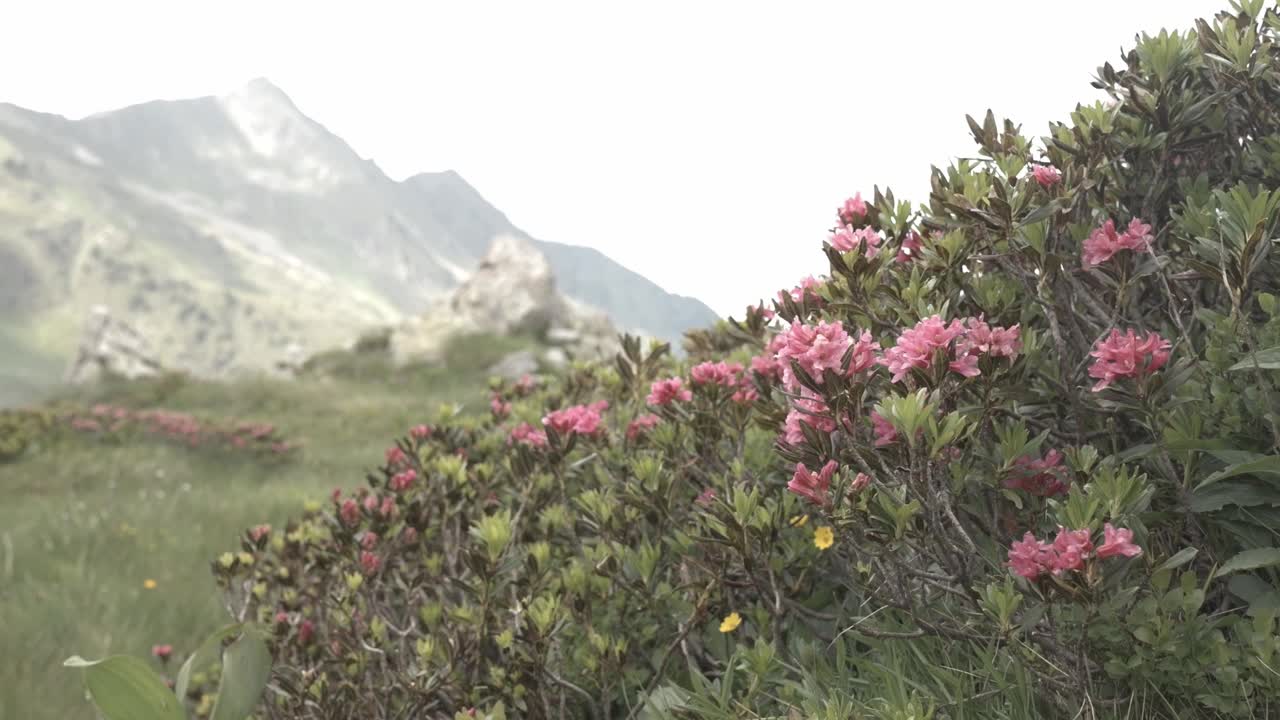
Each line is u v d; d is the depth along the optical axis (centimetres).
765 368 250
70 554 716
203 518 875
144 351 3425
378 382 2569
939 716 182
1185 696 158
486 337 2825
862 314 215
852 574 216
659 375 371
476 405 1942
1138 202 237
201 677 453
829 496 175
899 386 178
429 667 237
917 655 198
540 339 2928
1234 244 177
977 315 216
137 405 2231
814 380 173
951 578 175
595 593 238
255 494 1032
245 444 1349
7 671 456
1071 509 158
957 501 189
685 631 220
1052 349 207
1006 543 200
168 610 578
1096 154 227
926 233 229
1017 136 244
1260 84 228
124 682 202
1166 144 225
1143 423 186
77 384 2694
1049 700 176
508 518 239
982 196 211
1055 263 193
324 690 250
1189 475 178
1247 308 192
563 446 271
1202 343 212
